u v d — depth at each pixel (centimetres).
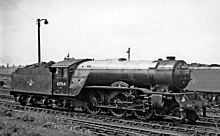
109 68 1909
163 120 1772
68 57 2275
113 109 1878
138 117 1755
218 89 2666
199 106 1694
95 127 1480
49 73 2192
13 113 1773
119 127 1505
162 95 1636
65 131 1352
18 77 2470
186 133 1395
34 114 1747
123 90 1822
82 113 1997
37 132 1259
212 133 1348
